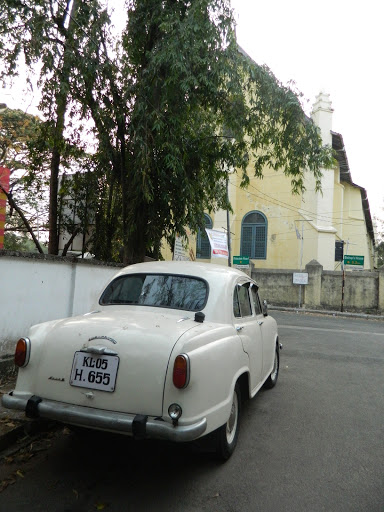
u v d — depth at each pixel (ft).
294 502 10.35
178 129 27.86
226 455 12.34
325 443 14.21
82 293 23.93
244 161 32.86
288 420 16.47
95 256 35.19
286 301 75.72
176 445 13.51
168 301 13.53
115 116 27.61
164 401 10.09
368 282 71.46
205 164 32.42
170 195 29.40
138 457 12.61
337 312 69.00
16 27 25.39
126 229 30.58
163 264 15.31
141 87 26.78
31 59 25.55
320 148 31.76
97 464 12.06
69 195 35.14
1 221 27.53
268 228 96.02
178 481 11.21
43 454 12.64
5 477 11.12
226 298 13.76
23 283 19.69
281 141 31.86
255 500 10.39
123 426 9.88
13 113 43.52
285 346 33.83
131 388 10.28
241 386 14.38
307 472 12.00
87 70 25.45
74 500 10.09
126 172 30.27
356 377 24.03
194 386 10.21
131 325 11.30
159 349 10.44
